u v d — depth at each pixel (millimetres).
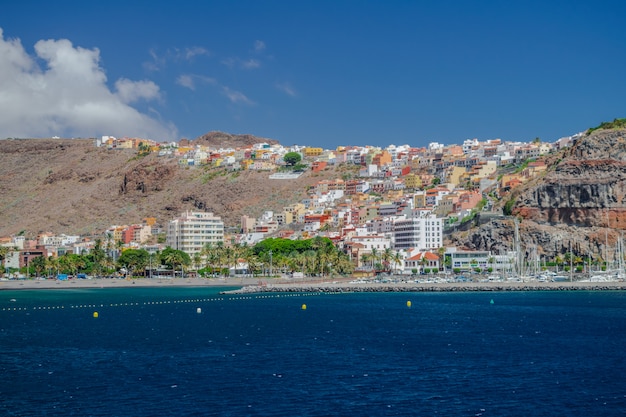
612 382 113625
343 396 106062
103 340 166000
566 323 189000
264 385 113312
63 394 108688
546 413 97062
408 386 112000
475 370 123688
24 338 171125
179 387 112438
